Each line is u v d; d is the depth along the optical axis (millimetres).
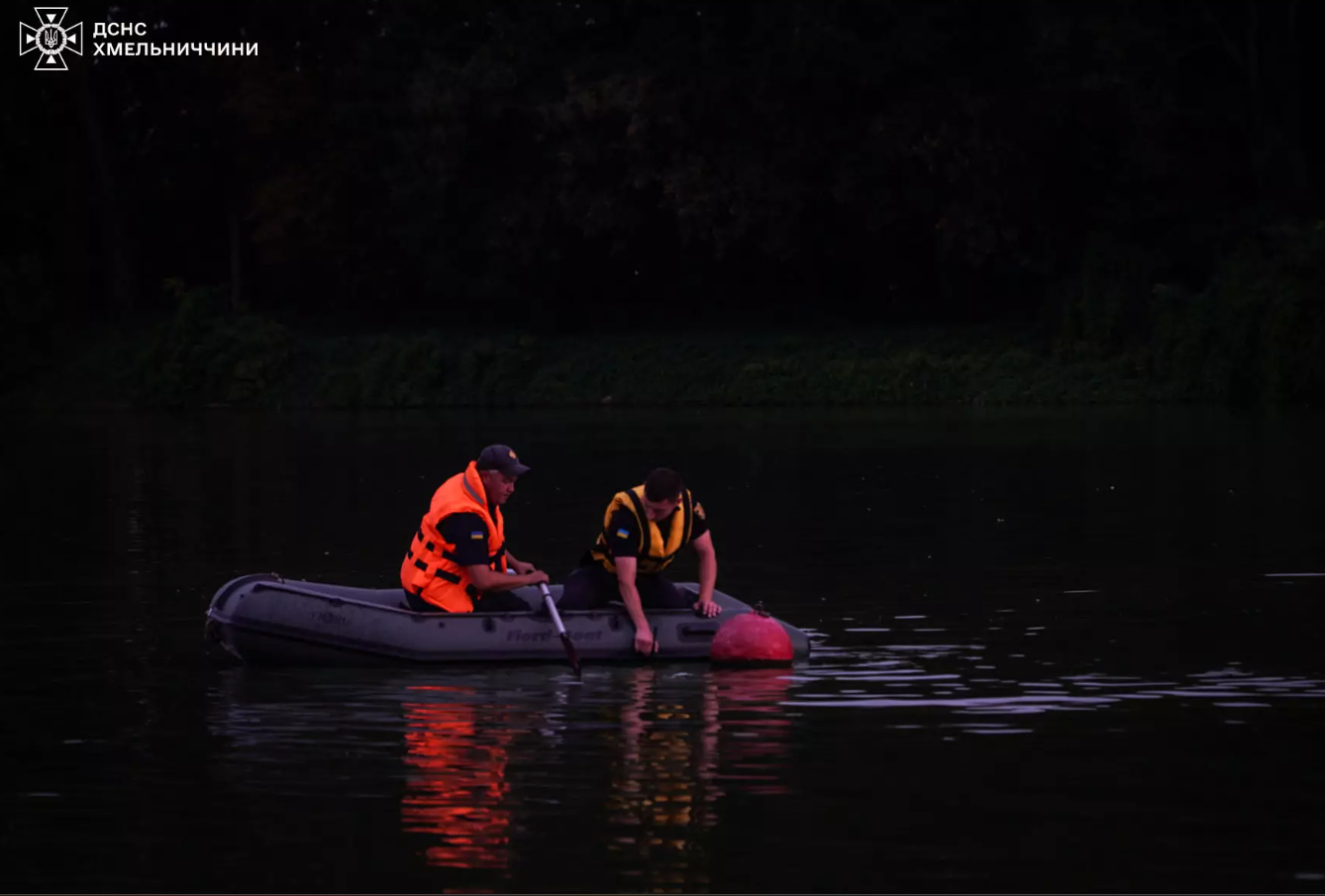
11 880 14930
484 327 114875
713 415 90375
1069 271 107562
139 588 32781
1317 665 24125
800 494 49344
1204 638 26438
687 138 105500
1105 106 101438
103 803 17219
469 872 14961
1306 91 110125
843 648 25719
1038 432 73875
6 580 33875
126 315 116125
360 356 107312
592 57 107000
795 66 103000
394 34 111125
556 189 107250
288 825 16391
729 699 22031
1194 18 107562
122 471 59750
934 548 37625
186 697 22422
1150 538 39000
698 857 15320
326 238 112062
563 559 36406
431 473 57750
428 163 106000
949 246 103062
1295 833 16016
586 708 21516
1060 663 24422
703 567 25359
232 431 82000
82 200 116000
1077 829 16156
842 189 104125
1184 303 98250
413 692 22594
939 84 104562
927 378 100062
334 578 34094
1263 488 49469
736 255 115500
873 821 16406
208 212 120500
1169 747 19250
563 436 75000
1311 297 92688
